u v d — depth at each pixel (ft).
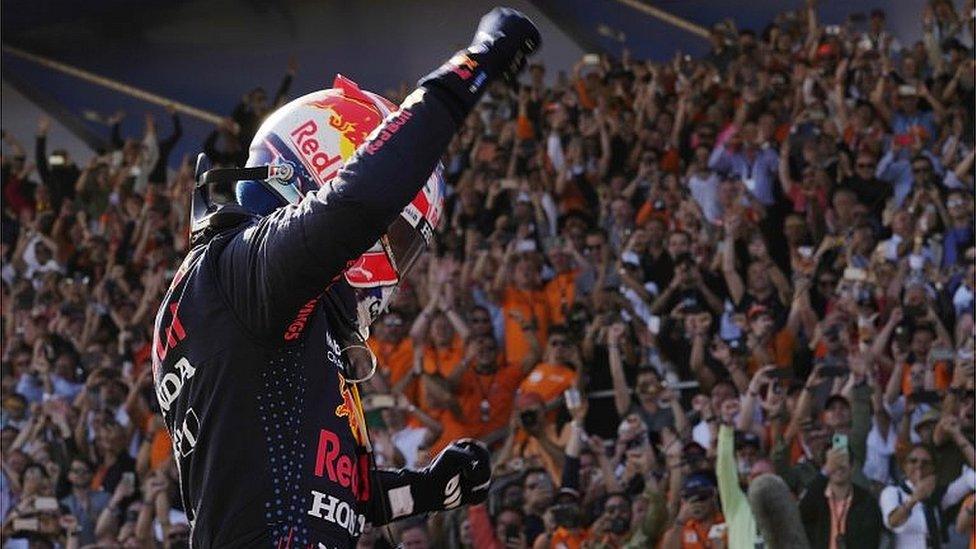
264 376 9.83
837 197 56.24
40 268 71.82
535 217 61.16
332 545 9.86
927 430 45.78
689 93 64.23
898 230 54.54
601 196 60.59
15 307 68.33
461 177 64.80
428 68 80.48
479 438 53.16
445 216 63.36
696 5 74.95
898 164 57.26
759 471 45.65
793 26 69.87
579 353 53.57
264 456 9.75
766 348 51.31
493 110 69.00
